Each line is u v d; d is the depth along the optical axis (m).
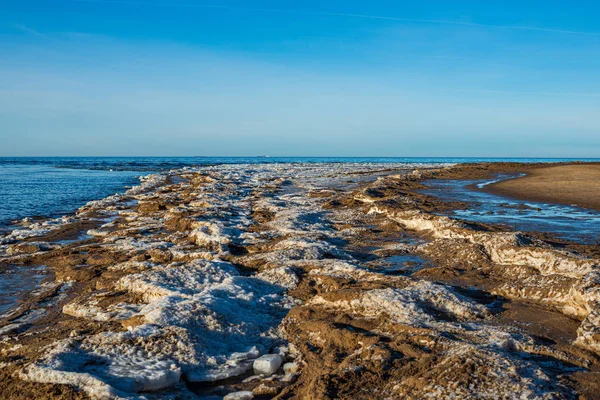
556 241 15.37
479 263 12.52
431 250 14.04
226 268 11.81
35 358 7.07
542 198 28.58
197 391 6.88
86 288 11.94
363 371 6.53
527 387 5.79
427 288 9.52
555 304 9.40
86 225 21.78
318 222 19.69
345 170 62.59
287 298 10.10
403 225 18.62
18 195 38.38
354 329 8.23
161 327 7.90
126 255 14.87
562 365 6.82
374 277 10.62
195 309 8.49
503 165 60.38
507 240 13.05
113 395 6.07
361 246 15.55
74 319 9.77
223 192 31.81
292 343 8.12
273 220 19.80
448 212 22.94
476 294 10.23
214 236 15.95
